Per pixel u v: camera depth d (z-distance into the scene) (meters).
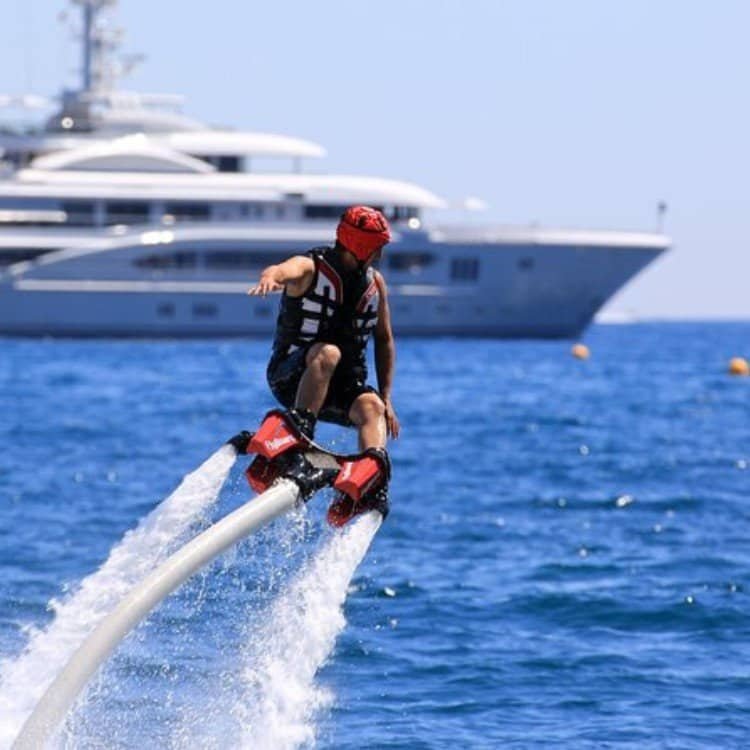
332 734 51.22
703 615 69.00
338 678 57.97
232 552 64.62
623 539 91.94
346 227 36.06
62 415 191.12
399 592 73.62
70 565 80.25
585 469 132.38
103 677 53.34
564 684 57.59
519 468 132.50
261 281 34.94
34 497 109.75
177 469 130.25
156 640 57.66
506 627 66.69
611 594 73.44
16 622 66.50
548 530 95.25
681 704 55.09
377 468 35.19
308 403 35.72
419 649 62.41
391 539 90.31
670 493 114.81
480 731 51.84
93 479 121.94
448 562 82.44
